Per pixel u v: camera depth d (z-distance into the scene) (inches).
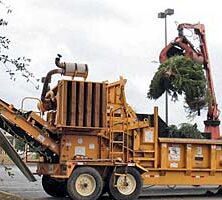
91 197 663.1
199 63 1028.5
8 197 574.9
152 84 1009.5
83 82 675.4
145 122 721.0
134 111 719.7
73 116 665.6
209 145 753.0
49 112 702.5
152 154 721.6
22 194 749.9
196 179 745.6
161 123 761.0
